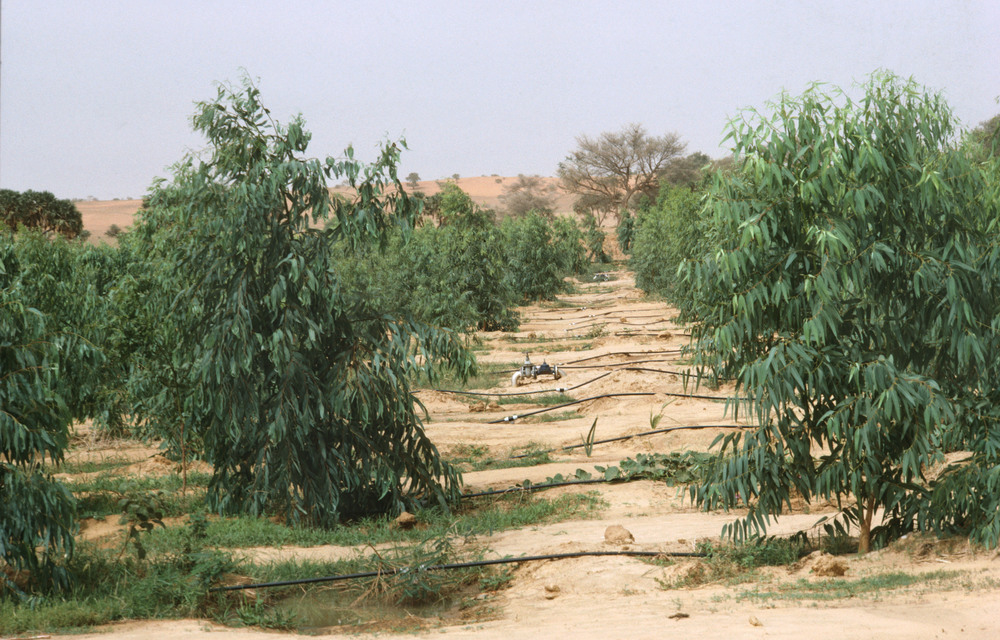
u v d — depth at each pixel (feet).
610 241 289.12
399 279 106.11
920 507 27.45
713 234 34.19
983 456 26.71
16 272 44.62
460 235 124.16
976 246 27.55
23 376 28.17
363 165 38.68
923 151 27.45
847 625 19.84
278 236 38.42
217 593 27.12
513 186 384.68
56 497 27.55
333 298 37.99
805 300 27.43
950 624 19.29
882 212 27.17
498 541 35.01
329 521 38.45
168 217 44.42
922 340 28.09
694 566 27.02
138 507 30.58
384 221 40.04
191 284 40.42
